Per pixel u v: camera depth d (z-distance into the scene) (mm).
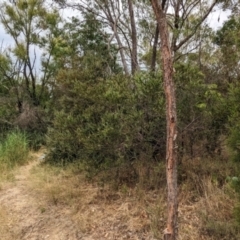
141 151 5762
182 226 4465
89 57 9031
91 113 6250
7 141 9773
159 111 5246
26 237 5098
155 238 4434
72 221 5164
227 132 5309
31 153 9664
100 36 11391
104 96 5793
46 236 5020
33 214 5574
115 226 4844
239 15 7371
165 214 4781
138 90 5449
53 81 12406
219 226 4266
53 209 5586
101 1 9891
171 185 3426
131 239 4551
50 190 5980
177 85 5254
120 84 5777
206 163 5535
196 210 4699
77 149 6824
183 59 8234
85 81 7570
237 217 3688
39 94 12969
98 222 4996
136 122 5398
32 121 11203
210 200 4719
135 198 5336
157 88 5238
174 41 6574
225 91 6039
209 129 5578
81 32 11539
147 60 8867
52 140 7801
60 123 7008
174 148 3432
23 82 12859
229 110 5004
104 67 8562
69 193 5820
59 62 10977
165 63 3473
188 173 5395
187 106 5395
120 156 5609
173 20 7301
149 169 5758
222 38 7914
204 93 5285
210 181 5008
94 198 5578
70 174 6723
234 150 3777
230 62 6801
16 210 5777
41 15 12141
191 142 5738
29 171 7801
